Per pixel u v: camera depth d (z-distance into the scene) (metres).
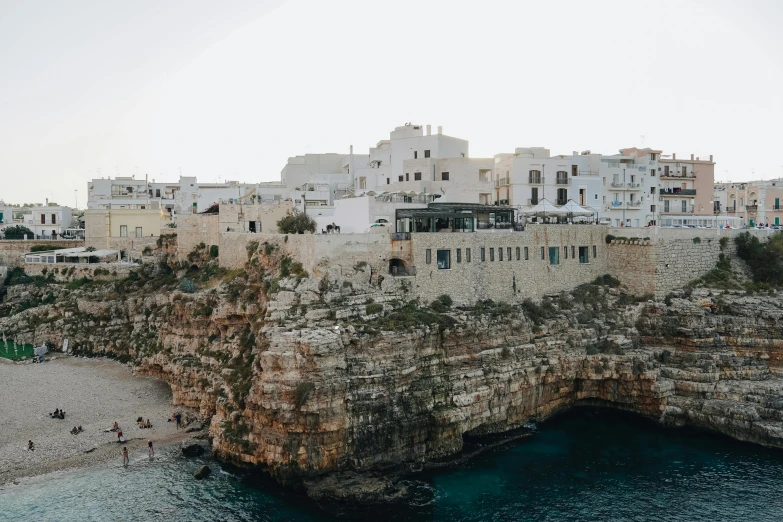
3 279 111.50
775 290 81.62
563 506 53.62
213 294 77.12
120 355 90.75
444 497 54.47
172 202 153.62
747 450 64.06
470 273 71.88
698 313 74.44
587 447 64.81
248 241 82.44
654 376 69.56
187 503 52.81
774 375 71.31
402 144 105.06
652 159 121.50
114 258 113.94
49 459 59.88
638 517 52.25
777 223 131.12
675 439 66.94
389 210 81.75
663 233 82.25
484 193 98.19
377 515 51.47
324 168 132.25
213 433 61.84
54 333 96.94
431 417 59.41
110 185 155.25
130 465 59.00
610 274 85.50
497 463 61.00
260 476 56.41
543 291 79.06
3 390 77.50
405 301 66.44
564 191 105.06
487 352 65.50
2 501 52.78
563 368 70.56
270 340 56.59
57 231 153.25
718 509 53.47
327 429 53.97
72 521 50.19
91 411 71.19
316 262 64.56
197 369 72.31
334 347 54.66
